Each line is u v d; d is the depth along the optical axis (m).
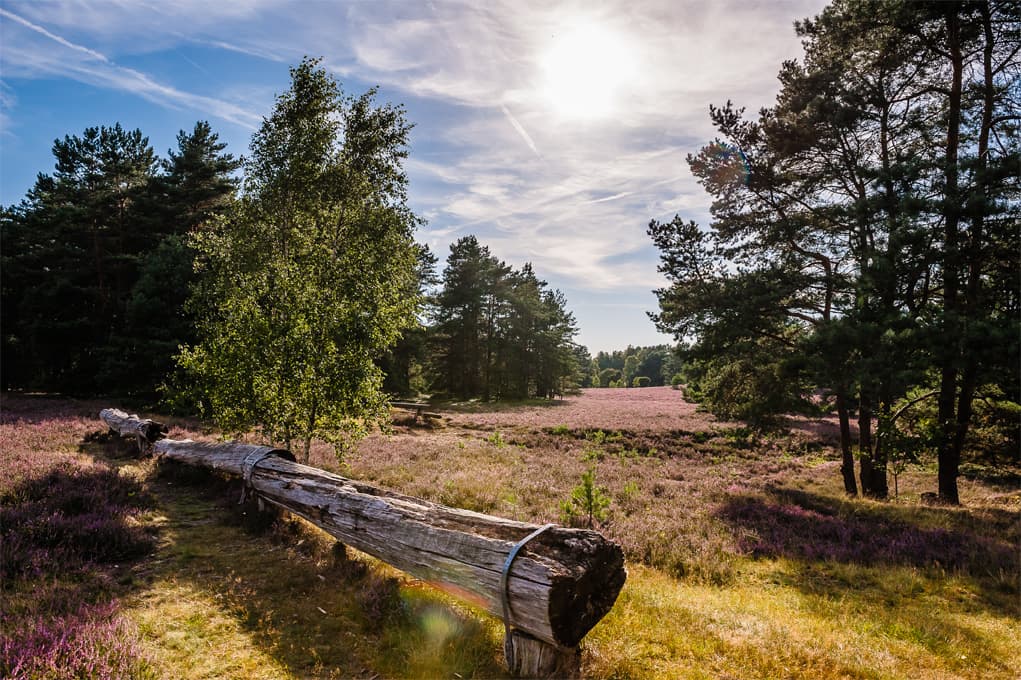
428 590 5.61
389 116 17.30
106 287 28.62
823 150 16.06
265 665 4.07
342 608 5.03
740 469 19.91
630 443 23.86
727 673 4.23
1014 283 12.04
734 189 17.17
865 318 12.80
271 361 9.90
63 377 26.84
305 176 14.69
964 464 20.47
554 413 36.34
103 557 6.00
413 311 11.77
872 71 15.21
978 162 11.75
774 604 6.10
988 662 4.69
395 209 17.92
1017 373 11.20
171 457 11.50
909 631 5.31
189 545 6.74
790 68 16.70
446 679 3.98
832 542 9.00
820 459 22.75
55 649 3.52
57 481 8.61
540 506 10.16
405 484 11.35
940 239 12.54
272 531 7.31
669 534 8.81
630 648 4.47
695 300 16.62
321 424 10.27
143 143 32.69
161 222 29.38
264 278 11.16
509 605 4.13
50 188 31.48
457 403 45.34
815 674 4.28
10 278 28.50
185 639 4.32
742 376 17.67
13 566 5.27
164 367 22.84
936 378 14.43
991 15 13.27
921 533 9.36
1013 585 6.98
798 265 16.14
